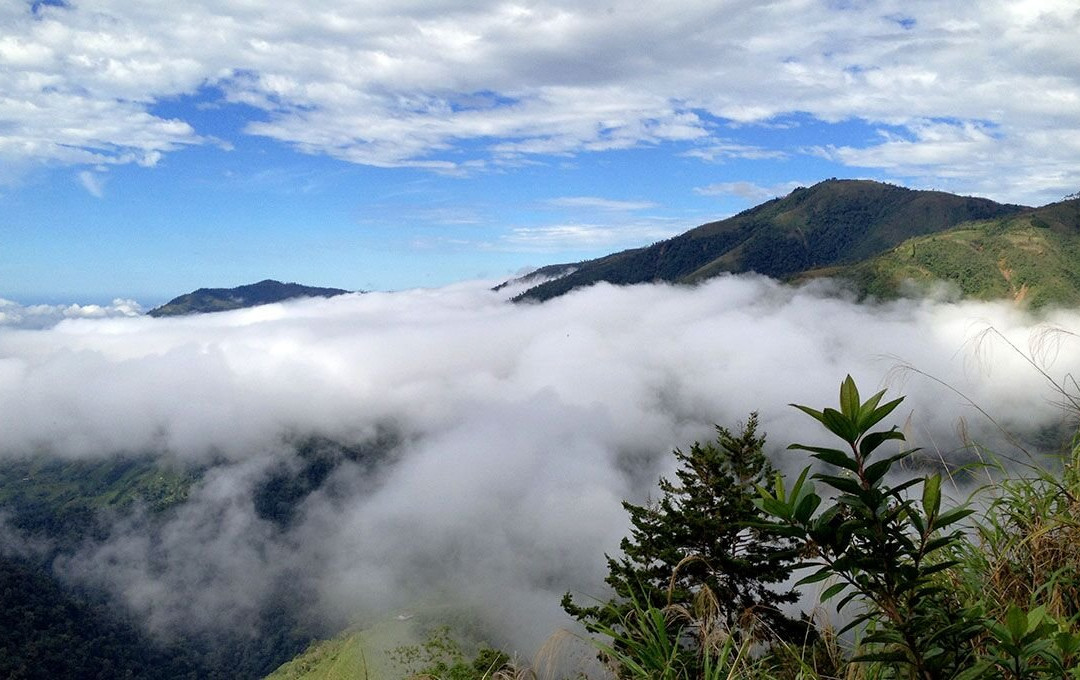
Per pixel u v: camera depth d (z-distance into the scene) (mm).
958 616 1830
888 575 1723
